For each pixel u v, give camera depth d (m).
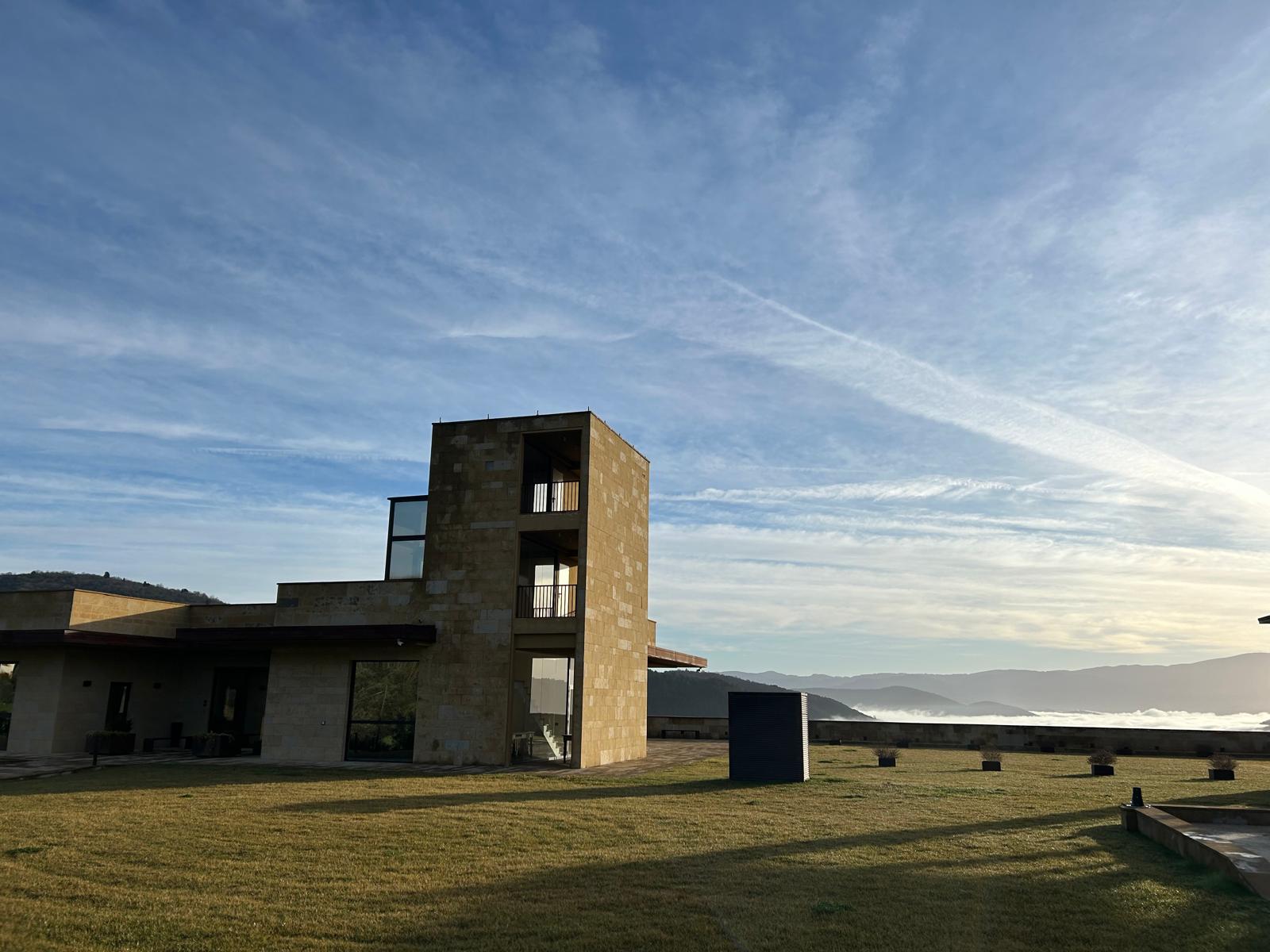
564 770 21.41
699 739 36.69
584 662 22.67
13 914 7.75
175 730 28.30
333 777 18.92
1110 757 21.59
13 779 18.33
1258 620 18.27
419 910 7.99
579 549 23.12
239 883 8.91
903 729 33.53
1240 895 8.52
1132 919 7.75
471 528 23.98
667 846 11.00
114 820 12.55
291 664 24.44
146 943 7.05
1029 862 10.05
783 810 14.23
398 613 24.06
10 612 25.81
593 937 7.25
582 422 23.80
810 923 7.64
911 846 10.98
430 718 23.08
